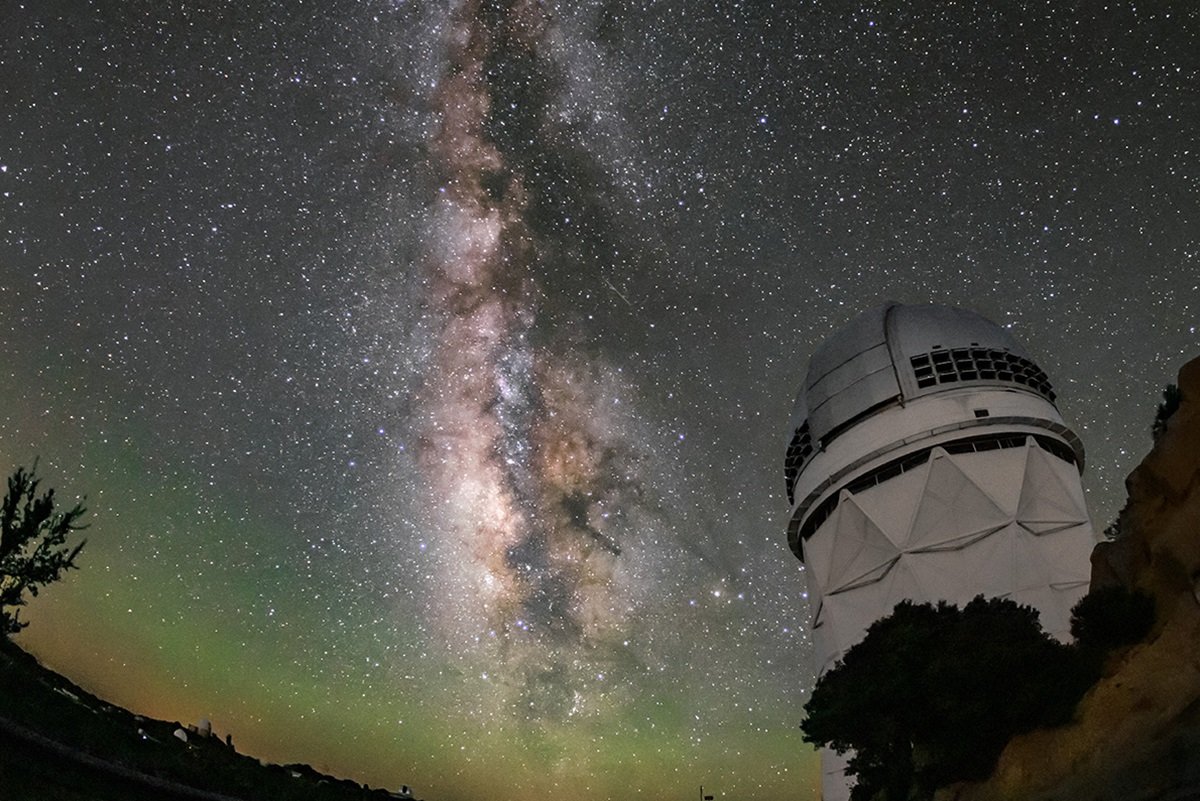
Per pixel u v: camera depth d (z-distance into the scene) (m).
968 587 37.88
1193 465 22.14
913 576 39.00
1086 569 38.25
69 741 21.38
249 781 28.38
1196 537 20.72
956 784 24.50
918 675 26.33
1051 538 39.03
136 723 27.38
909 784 26.56
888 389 42.94
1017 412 41.19
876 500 41.62
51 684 25.05
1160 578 22.00
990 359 43.09
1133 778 16.75
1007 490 39.56
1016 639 26.64
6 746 18.72
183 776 24.53
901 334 44.50
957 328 44.53
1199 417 22.48
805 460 45.56
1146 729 17.30
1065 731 20.58
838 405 44.16
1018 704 23.61
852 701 27.28
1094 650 23.06
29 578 20.19
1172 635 19.06
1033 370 43.62
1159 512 23.11
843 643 40.50
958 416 41.28
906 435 41.44
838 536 42.47
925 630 27.91
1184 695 16.89
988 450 40.91
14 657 24.06
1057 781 19.61
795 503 46.50
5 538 20.06
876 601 40.03
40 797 18.31
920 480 40.72
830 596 41.88
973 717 24.66
